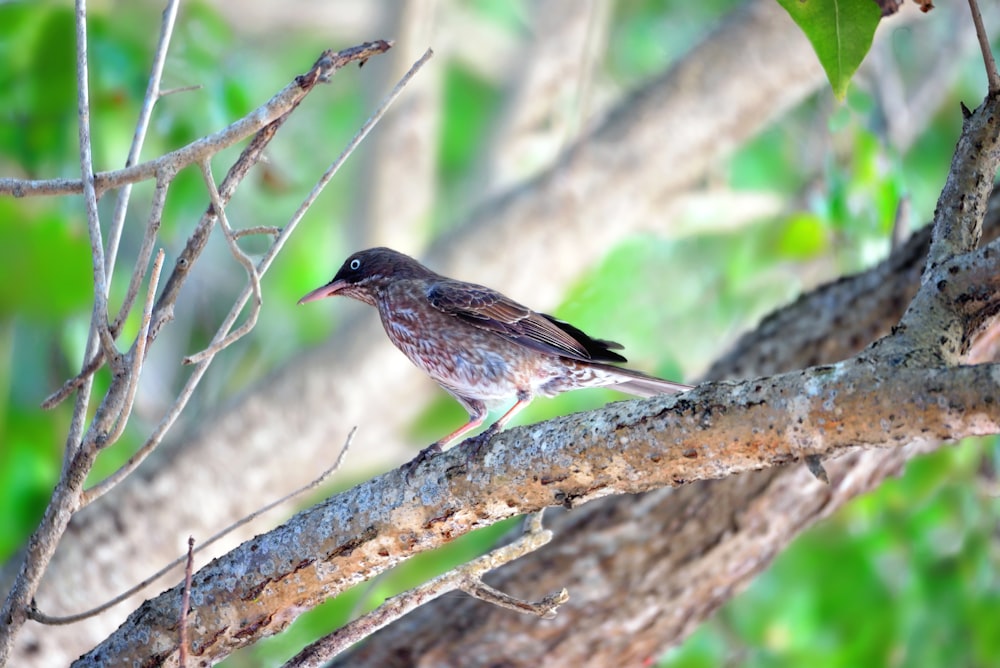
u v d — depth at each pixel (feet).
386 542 21.43
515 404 33.17
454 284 33.88
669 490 29.60
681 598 29.91
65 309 40.52
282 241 21.04
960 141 20.48
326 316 54.34
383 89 52.19
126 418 21.21
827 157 41.06
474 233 46.01
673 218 48.73
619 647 29.94
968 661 42.42
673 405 18.92
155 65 22.82
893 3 22.31
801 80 47.03
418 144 52.60
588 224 46.50
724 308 55.31
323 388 42.73
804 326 31.32
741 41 47.03
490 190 56.29
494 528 45.19
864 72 48.21
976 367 16.52
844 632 43.68
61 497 21.67
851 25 22.56
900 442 17.21
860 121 40.40
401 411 45.24
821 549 44.65
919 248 30.32
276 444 41.91
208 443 41.27
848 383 17.35
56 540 21.97
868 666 43.24
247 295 21.15
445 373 33.88
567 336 32.58
